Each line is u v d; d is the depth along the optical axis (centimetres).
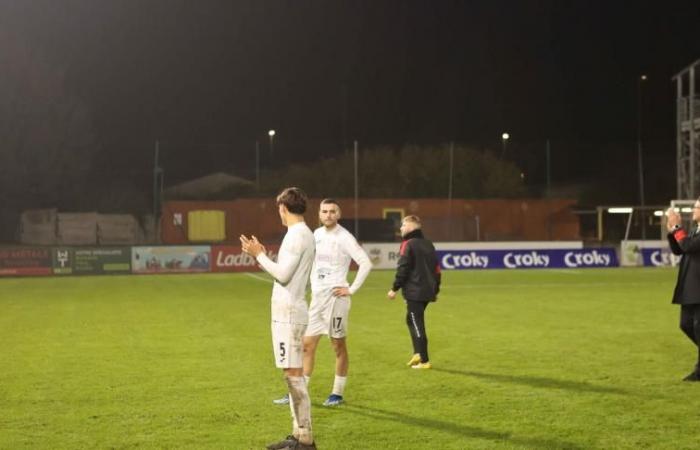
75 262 2866
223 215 3212
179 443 642
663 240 3288
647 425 699
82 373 930
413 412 746
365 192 3697
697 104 3438
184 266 2958
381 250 3098
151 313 1581
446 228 3444
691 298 877
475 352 1086
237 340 1197
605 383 873
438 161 3800
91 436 661
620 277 2623
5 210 3566
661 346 1134
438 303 1769
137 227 3428
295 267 602
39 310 1648
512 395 816
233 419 715
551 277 2641
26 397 802
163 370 948
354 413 744
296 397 614
